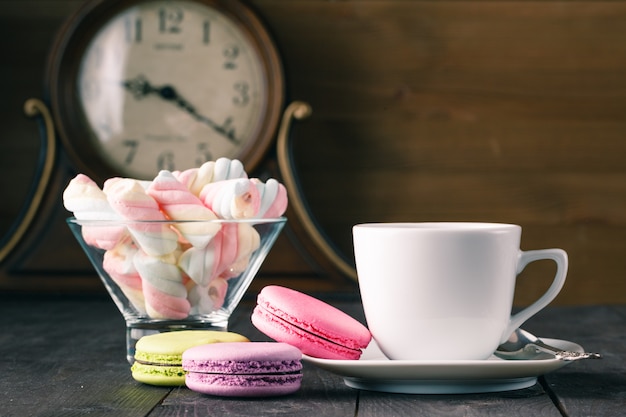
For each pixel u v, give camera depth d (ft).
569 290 4.73
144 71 4.09
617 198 4.71
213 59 4.09
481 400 2.11
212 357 2.13
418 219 4.66
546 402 2.10
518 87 4.68
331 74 4.62
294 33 4.61
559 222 4.71
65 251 3.96
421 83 4.65
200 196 2.36
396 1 4.63
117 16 4.09
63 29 4.03
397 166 4.65
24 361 2.48
